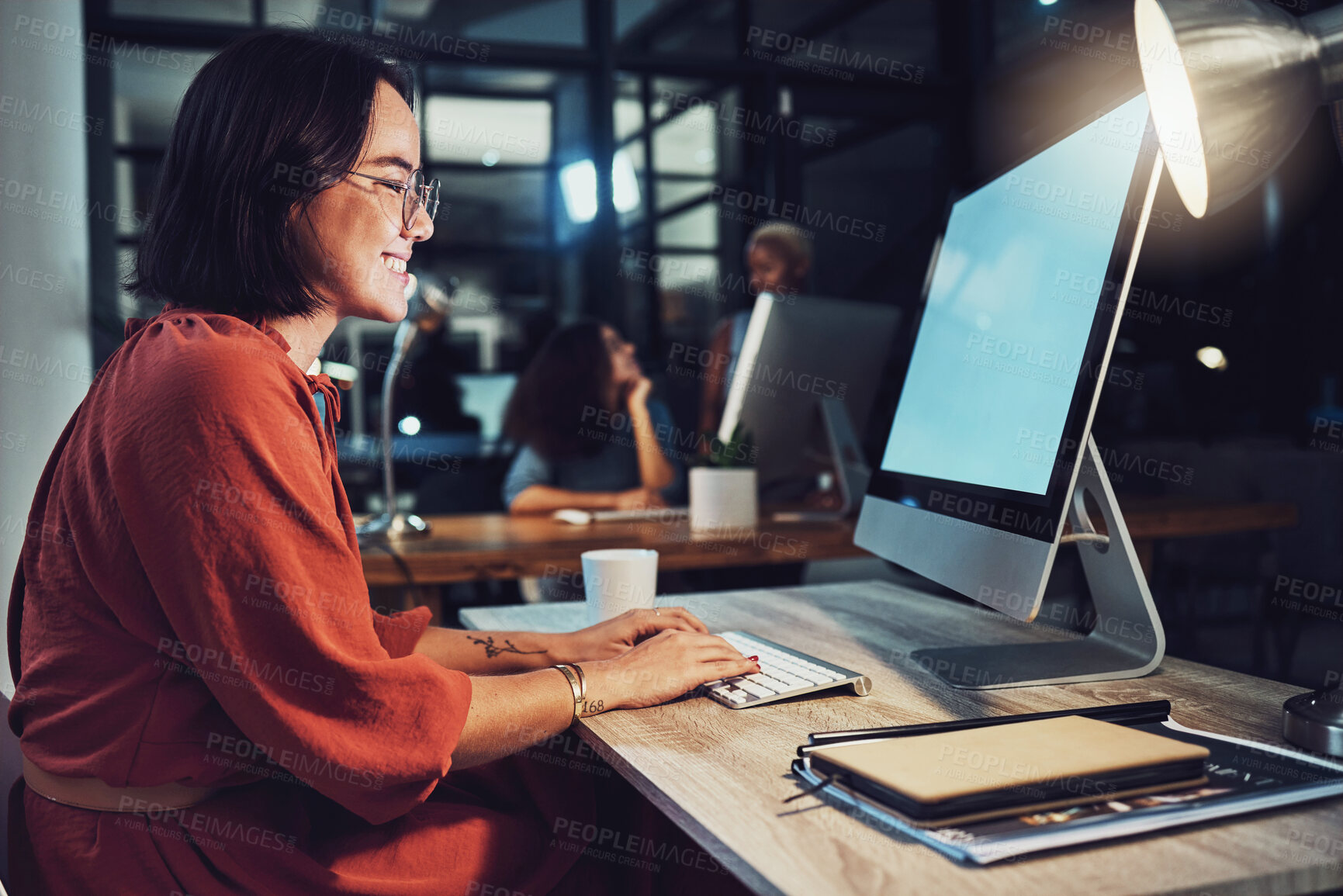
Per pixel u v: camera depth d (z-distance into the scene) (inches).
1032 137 41.3
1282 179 167.6
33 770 31.0
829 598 55.9
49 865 29.7
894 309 92.4
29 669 31.6
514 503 99.0
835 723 32.0
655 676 34.8
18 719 32.5
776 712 33.4
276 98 34.1
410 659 29.6
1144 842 21.9
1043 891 19.5
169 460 27.9
